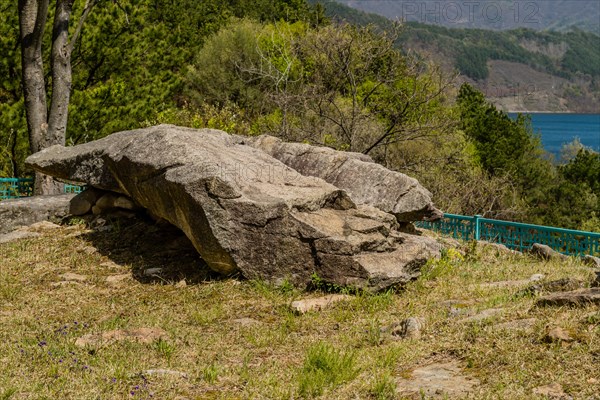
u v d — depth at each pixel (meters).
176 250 11.51
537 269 10.49
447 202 22.28
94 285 10.31
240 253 9.77
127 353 7.01
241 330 7.95
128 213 13.11
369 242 9.69
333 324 8.14
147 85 23.62
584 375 5.39
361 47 20.73
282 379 6.23
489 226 13.10
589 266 10.86
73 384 6.07
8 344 7.36
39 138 17.47
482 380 5.62
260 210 9.66
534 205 43.69
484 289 9.04
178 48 25.22
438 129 21.81
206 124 23.09
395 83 21.83
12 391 5.80
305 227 9.62
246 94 32.28
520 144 46.31
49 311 9.07
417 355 6.50
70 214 13.73
